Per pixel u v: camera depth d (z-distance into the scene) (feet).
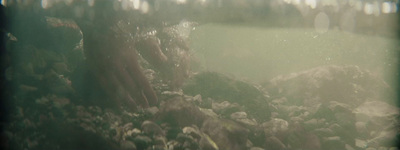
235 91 20.57
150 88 16.96
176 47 22.11
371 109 22.18
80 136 11.46
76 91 15.74
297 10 16.33
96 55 14.82
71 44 21.49
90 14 14.85
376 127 18.54
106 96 15.23
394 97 27.58
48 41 19.95
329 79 25.54
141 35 18.04
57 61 19.35
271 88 27.20
